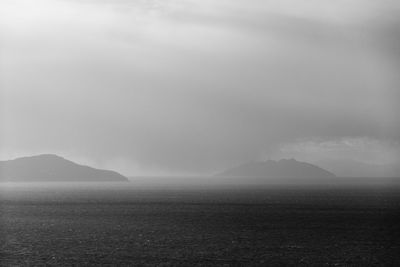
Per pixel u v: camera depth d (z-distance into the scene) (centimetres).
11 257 7538
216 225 11944
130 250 8156
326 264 7150
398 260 7450
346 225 11931
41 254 7781
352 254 7906
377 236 9950
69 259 7375
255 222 12644
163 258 7481
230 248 8406
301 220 13162
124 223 12488
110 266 6912
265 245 8750
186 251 8088
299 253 7969
